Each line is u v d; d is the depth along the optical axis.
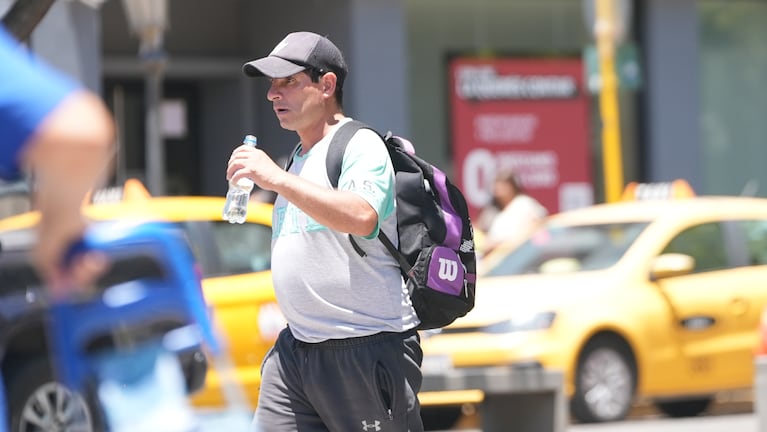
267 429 13.81
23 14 15.14
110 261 7.79
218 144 51.53
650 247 31.42
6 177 6.81
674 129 49.22
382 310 13.37
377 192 12.95
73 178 6.61
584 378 29.77
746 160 52.09
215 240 26.19
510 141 48.91
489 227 42.81
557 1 49.53
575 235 32.62
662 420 33.16
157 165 35.06
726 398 37.41
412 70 47.81
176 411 7.88
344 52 45.22
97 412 7.72
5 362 13.48
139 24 34.84
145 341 7.87
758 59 52.31
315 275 13.34
